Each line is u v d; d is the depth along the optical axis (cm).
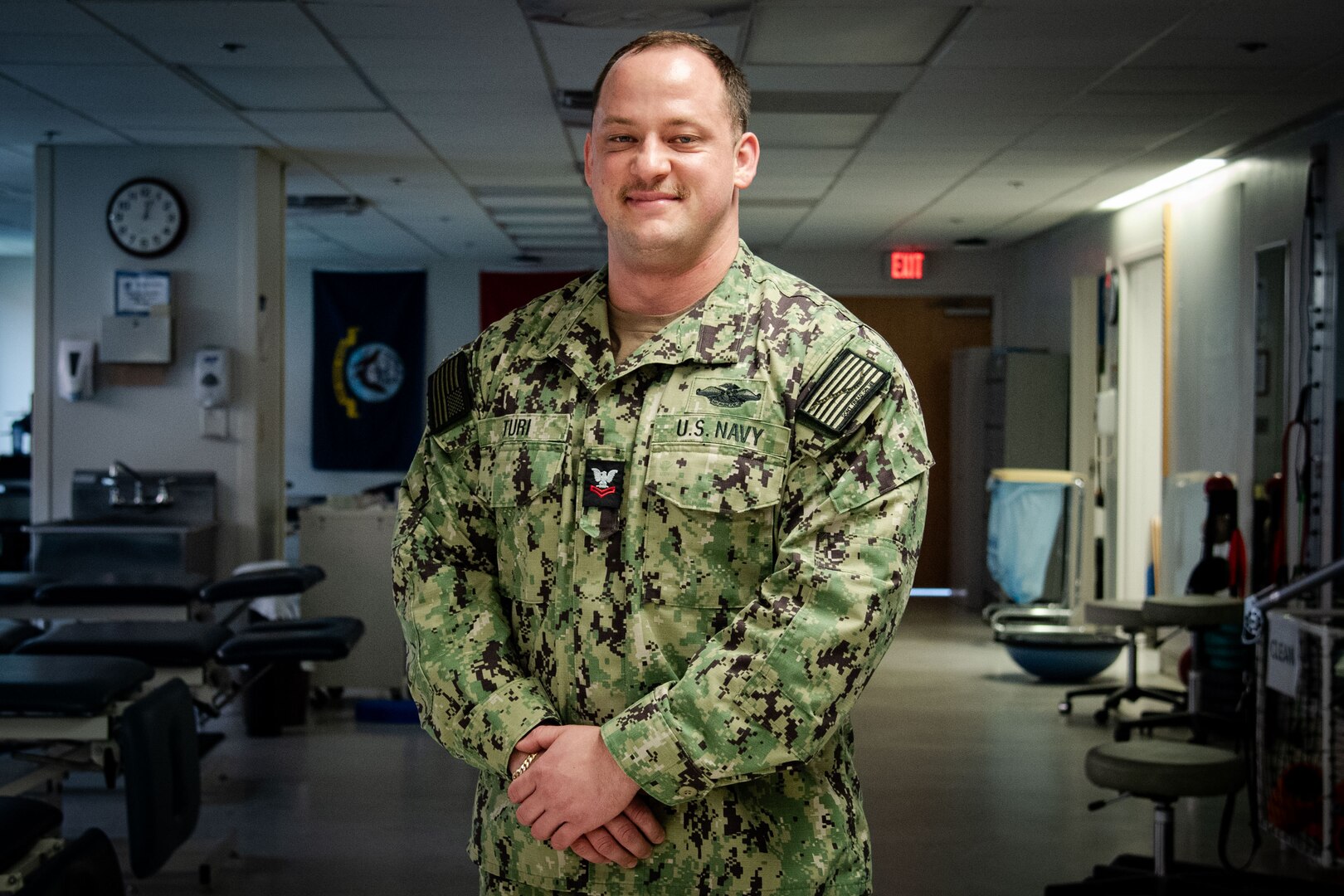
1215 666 599
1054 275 1046
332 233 1088
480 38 507
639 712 134
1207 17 468
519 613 151
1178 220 802
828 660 131
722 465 141
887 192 859
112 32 501
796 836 143
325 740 586
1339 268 603
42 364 712
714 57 147
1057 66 539
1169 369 811
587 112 632
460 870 406
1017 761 553
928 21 480
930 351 1174
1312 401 615
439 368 162
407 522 159
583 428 147
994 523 862
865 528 136
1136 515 896
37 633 425
